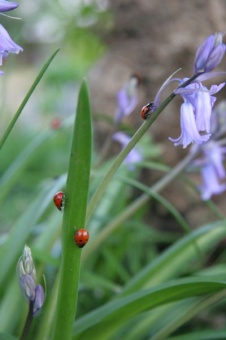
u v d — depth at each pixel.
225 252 0.66
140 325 0.47
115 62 0.70
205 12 0.66
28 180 0.79
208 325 0.56
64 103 1.34
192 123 0.33
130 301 0.38
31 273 0.33
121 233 0.61
